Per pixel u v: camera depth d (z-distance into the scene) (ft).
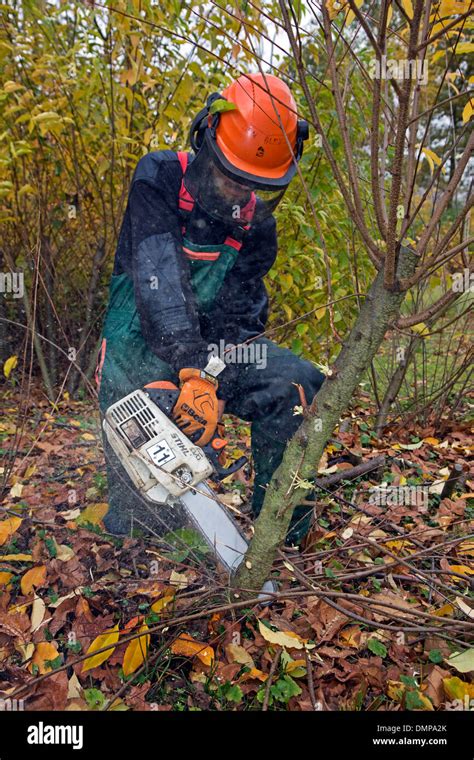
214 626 5.51
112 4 10.00
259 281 7.12
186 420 5.63
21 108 10.89
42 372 12.88
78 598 5.72
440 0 4.07
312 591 5.17
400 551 6.84
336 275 10.18
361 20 3.38
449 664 4.99
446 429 11.32
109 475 6.91
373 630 5.65
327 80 9.72
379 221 4.08
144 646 5.00
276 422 6.27
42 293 13.19
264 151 5.49
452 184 3.89
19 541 6.85
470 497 8.45
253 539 5.09
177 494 5.31
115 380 6.46
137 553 6.60
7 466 8.54
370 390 14.07
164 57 11.80
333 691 5.02
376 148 3.89
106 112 11.75
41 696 4.80
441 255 4.37
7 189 10.94
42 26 11.30
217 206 5.99
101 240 13.12
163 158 6.20
